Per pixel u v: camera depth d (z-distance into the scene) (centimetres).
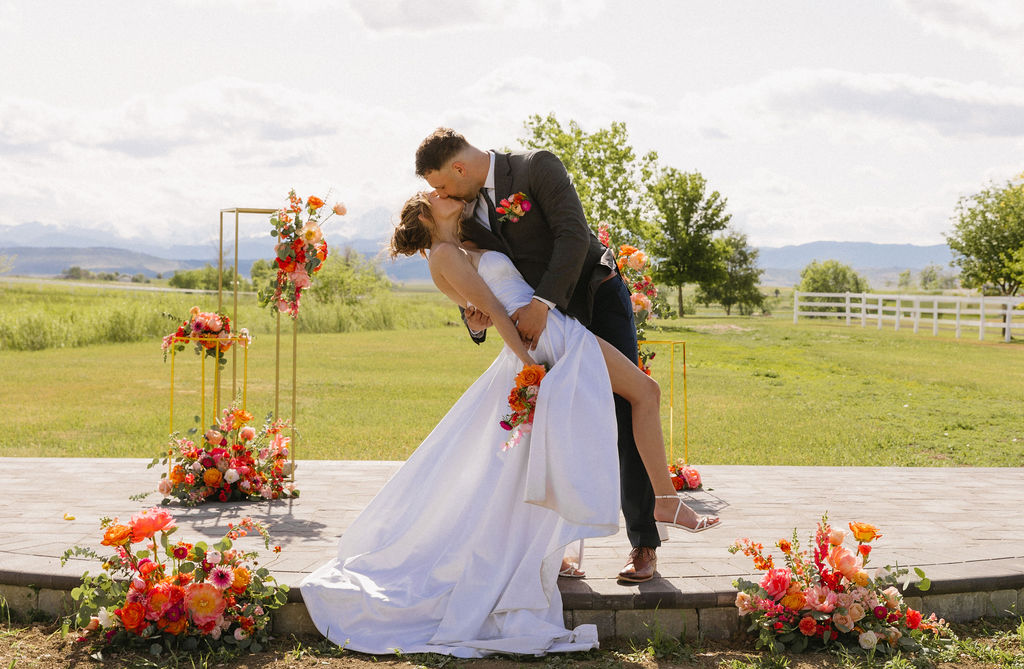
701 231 4050
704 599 322
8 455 690
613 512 304
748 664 296
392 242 354
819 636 314
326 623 314
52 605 326
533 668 291
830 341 2261
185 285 5922
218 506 481
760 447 777
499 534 321
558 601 315
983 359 1783
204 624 300
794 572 324
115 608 301
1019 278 3459
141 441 764
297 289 529
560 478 304
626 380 335
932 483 569
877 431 873
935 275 12681
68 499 484
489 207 345
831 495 523
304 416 937
